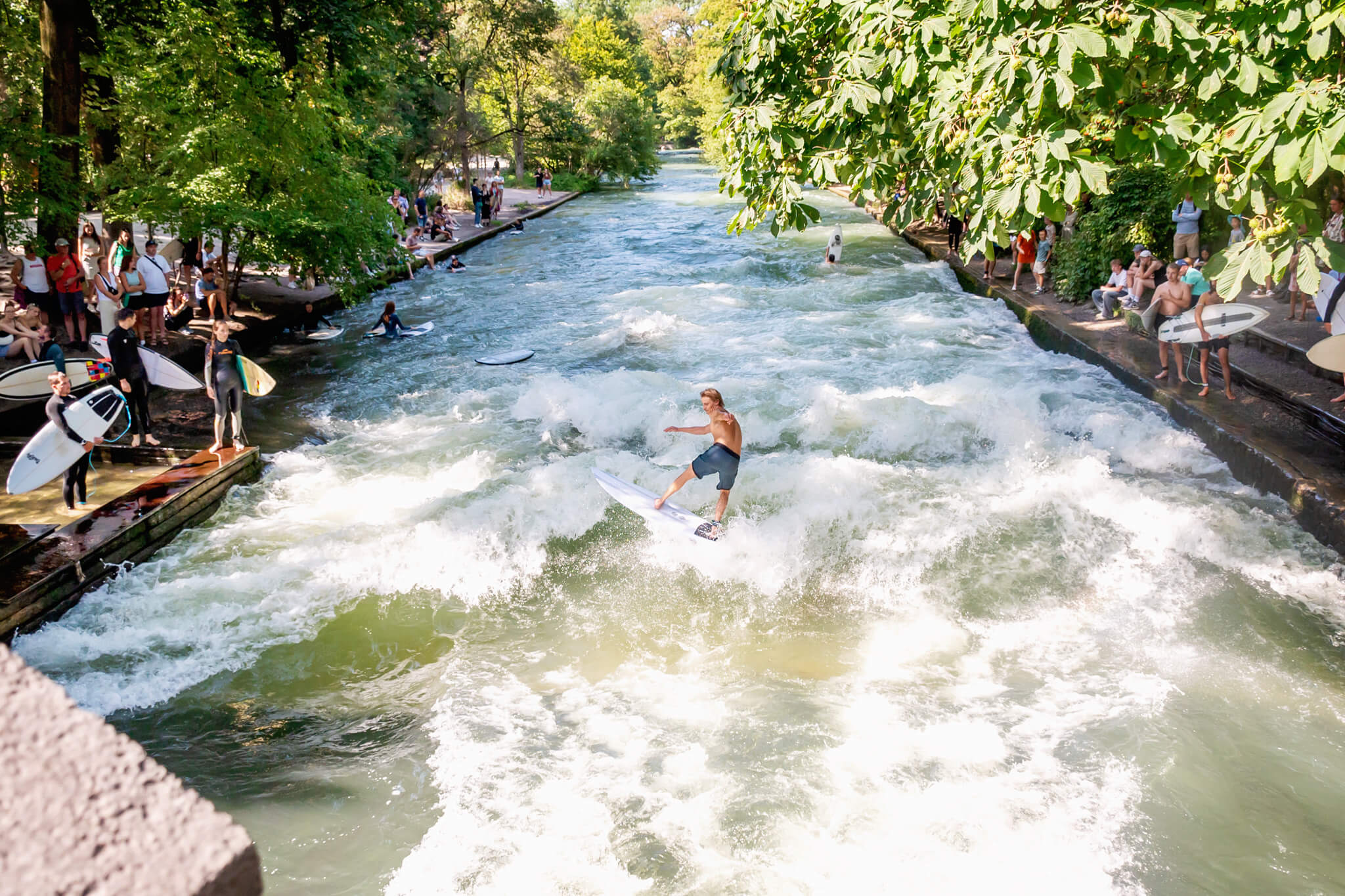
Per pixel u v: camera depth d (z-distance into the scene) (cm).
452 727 704
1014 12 587
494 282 2411
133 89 1553
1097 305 1784
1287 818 604
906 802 620
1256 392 1262
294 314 1847
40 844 79
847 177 771
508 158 6506
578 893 551
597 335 1794
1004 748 672
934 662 786
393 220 1867
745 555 945
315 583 893
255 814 615
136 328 1471
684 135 10131
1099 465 1104
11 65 1606
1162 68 636
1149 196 1742
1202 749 665
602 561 952
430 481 1120
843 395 1357
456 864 571
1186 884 554
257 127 1583
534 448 1226
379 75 2647
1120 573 904
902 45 665
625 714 721
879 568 923
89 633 802
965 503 1029
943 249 2591
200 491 1019
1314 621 818
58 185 1442
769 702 732
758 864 570
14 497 980
